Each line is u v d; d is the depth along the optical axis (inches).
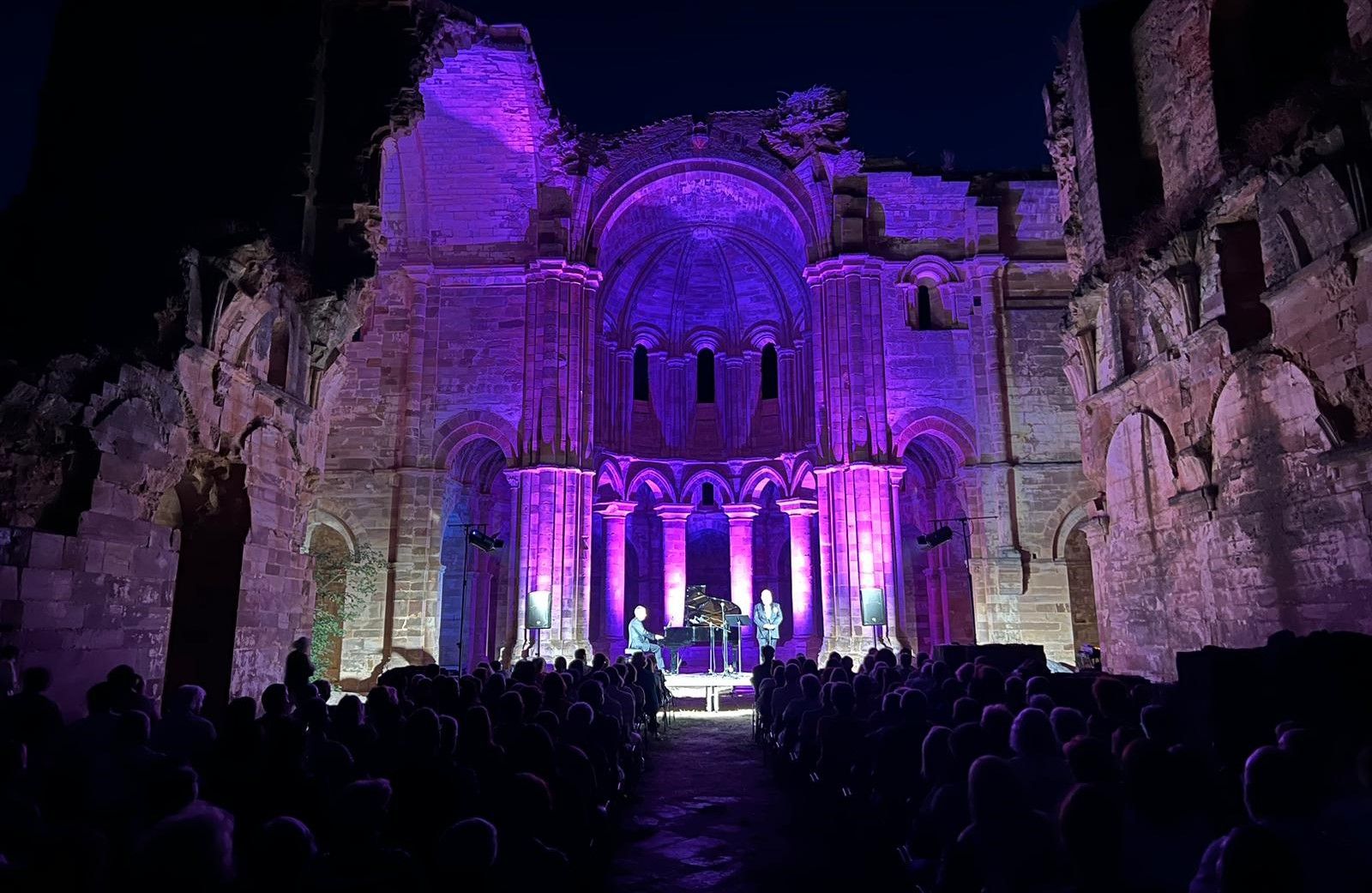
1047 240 1163.3
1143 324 624.1
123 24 629.3
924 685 449.7
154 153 610.5
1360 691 290.4
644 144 1202.6
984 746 249.0
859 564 1066.1
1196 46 586.9
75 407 441.7
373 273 671.8
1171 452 590.6
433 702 388.2
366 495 1093.8
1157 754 169.9
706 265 1430.9
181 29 637.3
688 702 1047.6
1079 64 705.0
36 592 409.4
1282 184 467.2
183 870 120.8
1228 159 535.2
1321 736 170.4
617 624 1347.2
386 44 691.4
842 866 358.3
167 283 519.5
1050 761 232.7
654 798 497.0
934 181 1152.2
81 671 436.1
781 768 508.4
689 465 1419.8
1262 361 492.4
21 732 256.8
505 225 1168.2
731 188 1243.2
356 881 142.2
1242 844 115.3
